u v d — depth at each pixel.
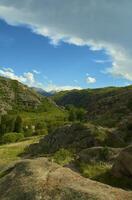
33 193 14.94
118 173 23.53
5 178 17.44
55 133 47.12
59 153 34.75
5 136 104.00
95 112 82.50
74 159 30.66
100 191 14.98
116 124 53.00
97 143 37.81
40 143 48.88
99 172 25.84
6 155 56.41
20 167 17.95
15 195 15.32
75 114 143.50
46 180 15.84
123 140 39.75
